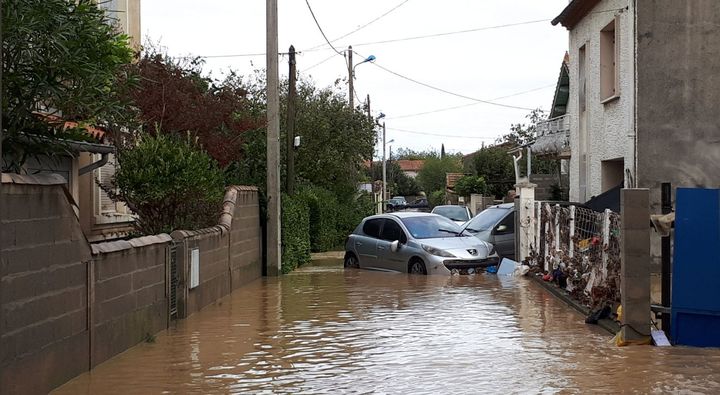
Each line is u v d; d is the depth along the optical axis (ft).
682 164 54.60
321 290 53.47
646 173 54.90
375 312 42.16
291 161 80.33
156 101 57.52
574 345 31.83
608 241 37.01
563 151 84.28
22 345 22.04
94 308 27.91
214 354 30.86
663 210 34.01
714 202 30.83
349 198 114.83
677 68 54.49
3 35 26.66
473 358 29.40
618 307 35.78
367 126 108.27
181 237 39.91
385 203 167.63
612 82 68.90
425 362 28.78
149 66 58.23
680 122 54.60
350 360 29.43
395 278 60.08
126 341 31.42
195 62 69.31
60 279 24.94
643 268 31.53
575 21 77.46
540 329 35.99
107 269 29.30
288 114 80.59
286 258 68.33
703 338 31.07
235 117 68.08
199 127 60.29
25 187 22.36
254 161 74.49
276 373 27.32
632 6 55.62
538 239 58.70
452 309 42.75
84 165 50.44
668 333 32.07
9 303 21.27
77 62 28.96
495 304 44.65
